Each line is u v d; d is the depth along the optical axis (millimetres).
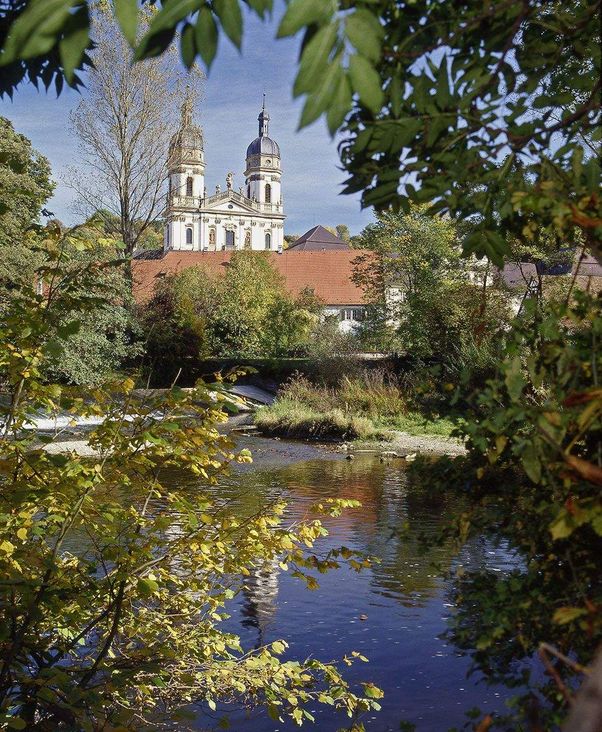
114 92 30750
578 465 1425
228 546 3469
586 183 1727
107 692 3156
